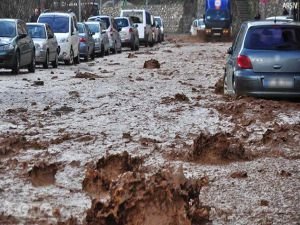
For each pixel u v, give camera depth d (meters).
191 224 12.20
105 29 71.00
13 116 24.22
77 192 14.41
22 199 13.89
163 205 11.95
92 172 14.58
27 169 16.22
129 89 33.28
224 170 16.59
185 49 82.69
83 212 13.02
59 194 14.27
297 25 27.98
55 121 23.28
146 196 11.95
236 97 27.97
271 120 23.80
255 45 27.69
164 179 12.37
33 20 72.62
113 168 15.60
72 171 16.17
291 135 20.95
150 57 64.62
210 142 17.55
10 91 31.84
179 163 17.12
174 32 161.62
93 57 63.03
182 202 12.02
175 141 19.91
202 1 152.12
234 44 30.31
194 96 30.62
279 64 27.20
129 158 15.94
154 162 17.11
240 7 130.12
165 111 25.78
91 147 18.91
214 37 111.38
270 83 27.27
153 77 41.00
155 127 22.28
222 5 110.69
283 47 27.44
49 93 31.14
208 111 25.78
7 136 20.08
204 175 15.96
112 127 22.14
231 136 20.34
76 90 32.56
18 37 43.22
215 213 13.14
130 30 80.56
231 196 14.37
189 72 45.28
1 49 41.75
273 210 13.42
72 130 21.48
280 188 15.05
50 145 19.11
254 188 15.02
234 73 28.03
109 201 12.07
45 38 49.47
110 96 30.14
